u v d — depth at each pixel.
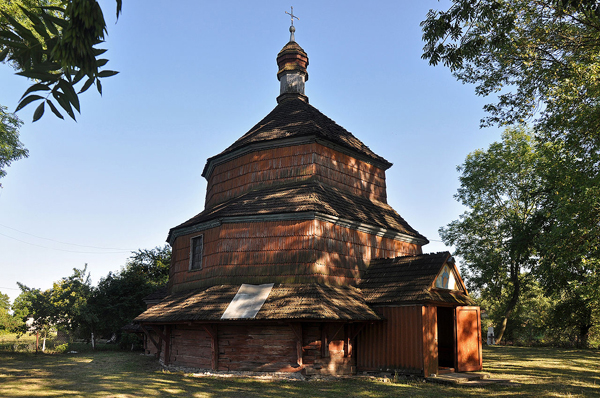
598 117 15.64
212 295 16.73
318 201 17.62
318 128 19.94
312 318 14.31
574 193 17.73
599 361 22.64
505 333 44.09
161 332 19.06
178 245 21.44
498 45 14.99
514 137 37.56
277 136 20.08
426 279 16.52
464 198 40.53
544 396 12.60
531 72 16.39
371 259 19.38
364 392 13.09
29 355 25.83
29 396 11.77
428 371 15.45
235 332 16.30
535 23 15.73
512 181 37.94
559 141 17.19
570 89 15.72
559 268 22.25
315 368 15.28
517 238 30.86
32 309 28.53
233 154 21.53
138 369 18.39
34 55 3.95
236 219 17.98
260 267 17.12
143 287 32.41
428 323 15.94
